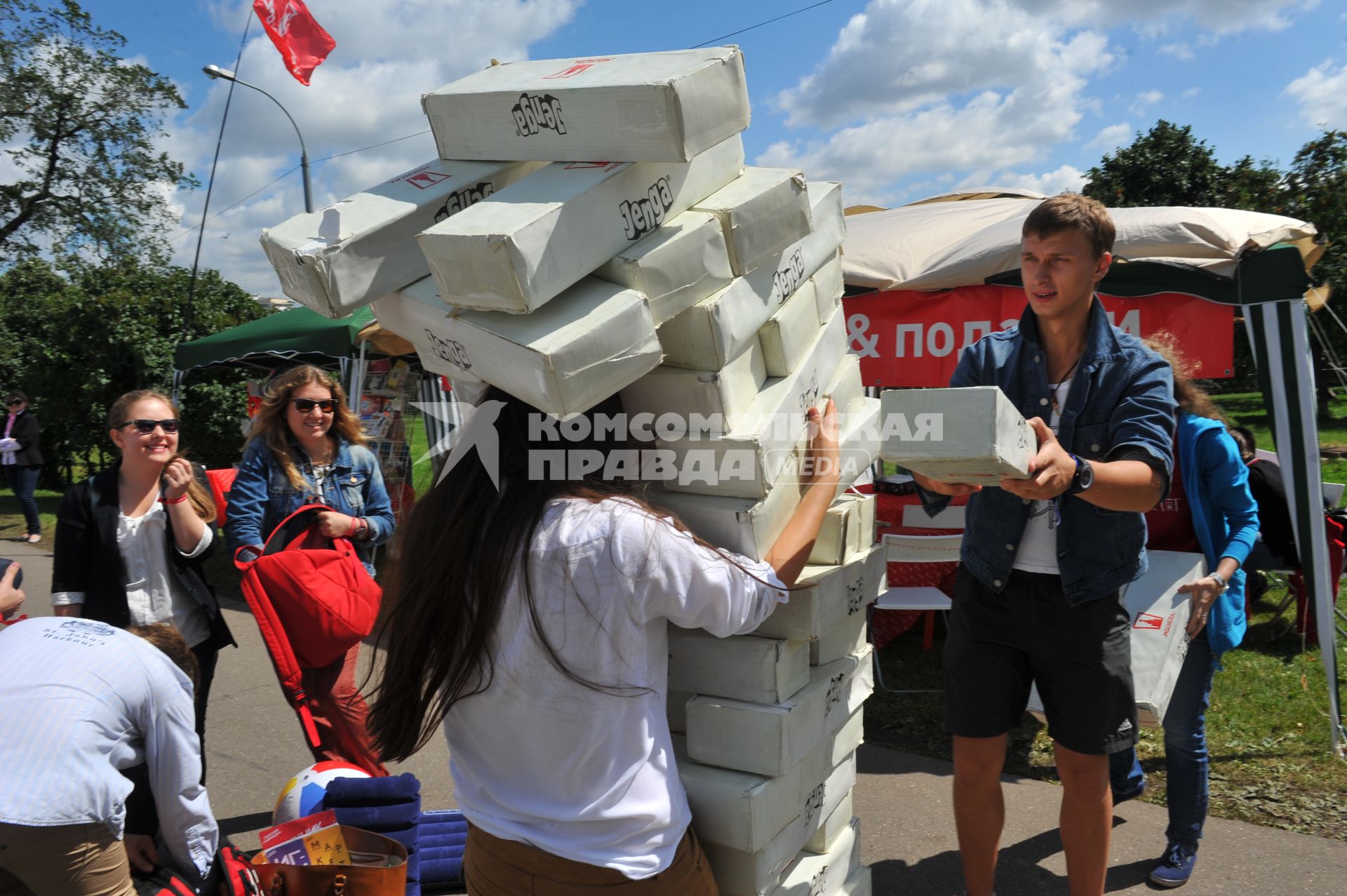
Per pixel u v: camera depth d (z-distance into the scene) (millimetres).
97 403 14352
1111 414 1895
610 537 1251
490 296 1226
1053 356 2033
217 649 3104
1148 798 3314
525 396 1245
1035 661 2113
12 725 1874
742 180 1537
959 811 2266
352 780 2660
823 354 1761
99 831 1921
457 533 1291
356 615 2973
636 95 1254
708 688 1704
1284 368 3859
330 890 2225
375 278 1371
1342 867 2814
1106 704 2029
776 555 1532
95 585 2873
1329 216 17562
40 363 14398
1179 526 3361
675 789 1376
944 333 4855
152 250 21234
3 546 10211
